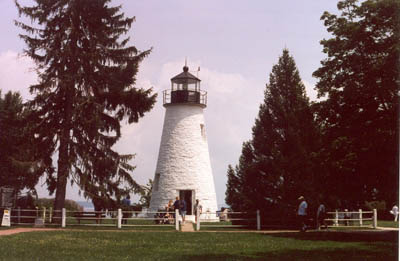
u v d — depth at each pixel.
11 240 19.19
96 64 30.92
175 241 20.41
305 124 31.02
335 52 25.69
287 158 29.91
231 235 24.06
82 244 18.61
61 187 29.77
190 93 41.47
